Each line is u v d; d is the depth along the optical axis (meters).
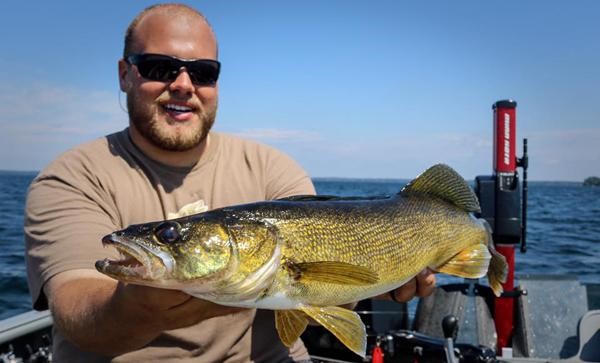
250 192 0.82
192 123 0.77
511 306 1.18
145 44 0.76
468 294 1.20
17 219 5.09
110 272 0.50
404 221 0.75
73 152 0.76
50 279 0.62
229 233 0.58
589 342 1.11
